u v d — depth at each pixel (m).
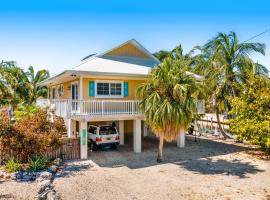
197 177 12.12
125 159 15.60
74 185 10.91
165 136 13.88
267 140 14.96
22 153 13.34
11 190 10.25
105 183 11.23
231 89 23.17
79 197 9.62
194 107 13.25
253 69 21.75
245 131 16.42
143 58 23.34
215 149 18.83
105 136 17.42
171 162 14.97
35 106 28.30
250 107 16.69
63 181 11.42
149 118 13.46
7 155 13.39
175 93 13.12
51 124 15.74
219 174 12.59
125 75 17.17
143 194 10.00
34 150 13.41
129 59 22.34
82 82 17.39
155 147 19.39
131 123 23.59
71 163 14.48
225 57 23.31
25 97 38.28
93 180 11.62
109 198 9.58
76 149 15.48
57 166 13.39
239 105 17.39
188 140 22.89
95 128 17.83
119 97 19.19
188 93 13.36
